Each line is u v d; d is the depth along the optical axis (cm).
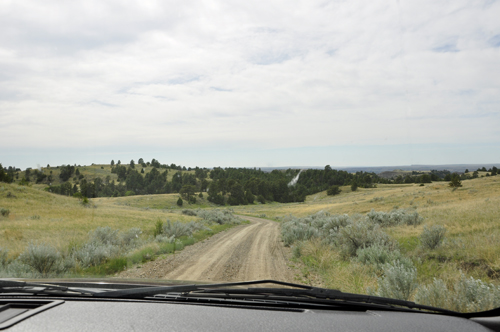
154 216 4491
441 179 19125
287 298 213
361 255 972
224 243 1816
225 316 172
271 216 7675
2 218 3278
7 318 158
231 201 17925
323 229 1806
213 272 960
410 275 545
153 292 206
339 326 164
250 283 245
